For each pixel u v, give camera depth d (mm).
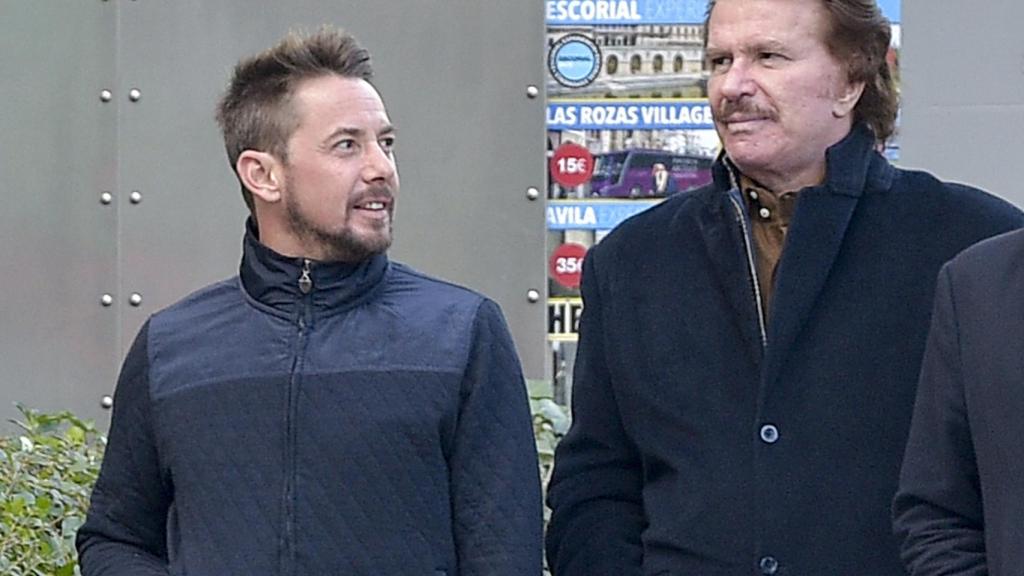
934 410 5445
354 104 5824
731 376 5988
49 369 8031
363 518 5629
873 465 5859
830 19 5922
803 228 5926
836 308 5949
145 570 5855
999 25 7961
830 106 5969
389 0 8078
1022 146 7973
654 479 6090
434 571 5656
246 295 5895
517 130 8070
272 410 5711
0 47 7977
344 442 5660
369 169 5812
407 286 5926
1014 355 5285
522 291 8086
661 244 6195
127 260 8039
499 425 5781
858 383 5895
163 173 8039
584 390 6277
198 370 5809
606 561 6121
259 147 5855
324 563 5602
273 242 5902
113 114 8016
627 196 8062
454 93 8078
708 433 5965
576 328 8039
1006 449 5246
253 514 5645
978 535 5387
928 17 7973
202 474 5719
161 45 8031
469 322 5820
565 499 6262
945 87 7996
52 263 8023
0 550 7098
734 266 6016
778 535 5844
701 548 5902
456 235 8086
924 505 5438
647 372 6086
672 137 8039
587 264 6348
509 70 8062
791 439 5887
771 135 5926
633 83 8047
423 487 5676
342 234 5789
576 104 8062
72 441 7578
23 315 8016
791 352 5926
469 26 8062
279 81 5859
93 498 6039
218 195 8039
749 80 5922
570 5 8047
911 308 5938
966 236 5980
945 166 8000
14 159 8000
